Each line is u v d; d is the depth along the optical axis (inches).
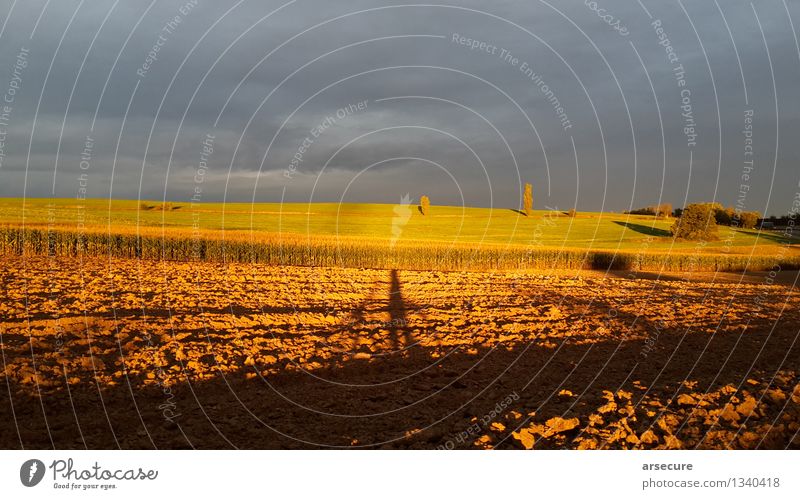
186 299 602.9
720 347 449.4
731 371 378.0
